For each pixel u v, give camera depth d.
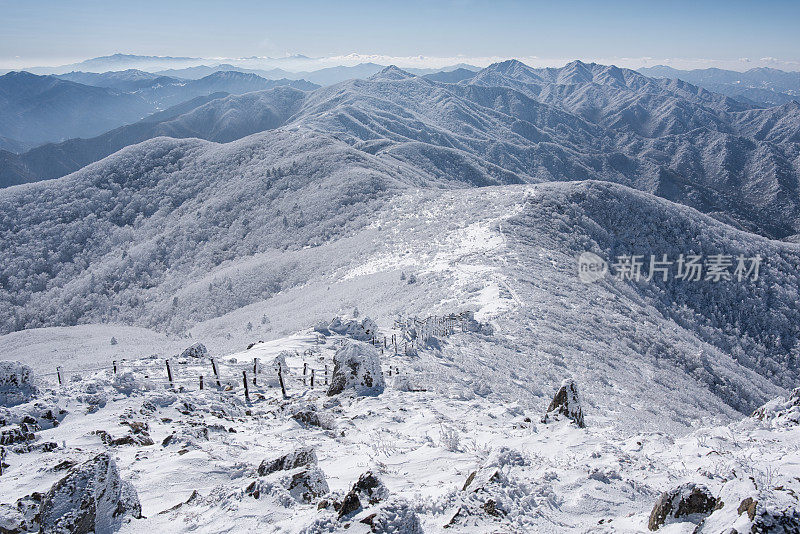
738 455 7.96
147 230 154.00
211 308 96.44
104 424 12.19
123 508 6.61
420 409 15.37
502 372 26.56
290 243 117.31
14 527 6.21
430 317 36.59
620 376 33.25
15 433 10.89
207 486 8.09
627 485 6.90
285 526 5.82
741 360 66.88
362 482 6.45
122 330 91.19
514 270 54.53
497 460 7.59
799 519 4.34
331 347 28.05
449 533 5.54
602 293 56.00
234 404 16.19
